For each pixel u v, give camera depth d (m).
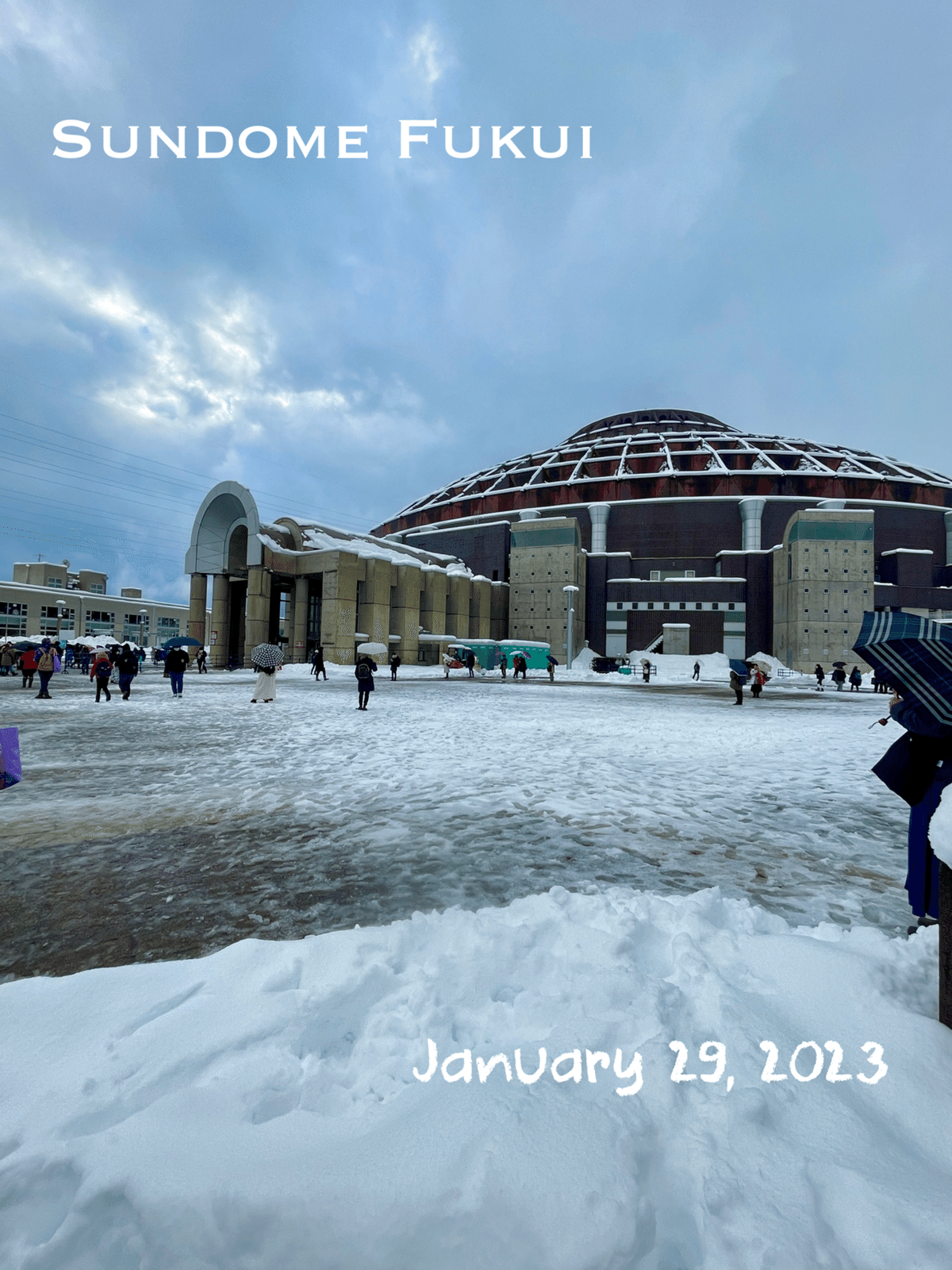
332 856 4.25
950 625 2.84
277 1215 1.25
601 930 2.69
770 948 2.52
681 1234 1.29
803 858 4.33
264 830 4.87
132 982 2.29
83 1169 1.38
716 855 4.38
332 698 18.98
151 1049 1.85
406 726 11.95
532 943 2.60
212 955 2.54
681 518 65.56
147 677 32.56
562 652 59.97
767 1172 1.38
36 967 2.65
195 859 4.19
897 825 5.23
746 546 62.75
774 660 56.16
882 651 2.91
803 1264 1.17
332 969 2.40
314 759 8.13
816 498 62.47
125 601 89.25
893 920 3.28
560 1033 1.91
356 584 47.78
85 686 23.53
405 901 3.47
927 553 58.50
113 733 10.43
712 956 2.53
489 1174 1.31
